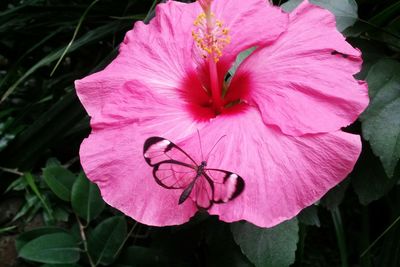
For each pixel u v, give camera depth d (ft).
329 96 1.03
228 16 1.21
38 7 1.69
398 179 1.31
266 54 1.15
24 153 1.54
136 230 1.51
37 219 1.49
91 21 1.74
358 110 1.01
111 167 1.02
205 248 1.44
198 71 1.22
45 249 1.32
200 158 1.01
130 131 1.05
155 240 1.42
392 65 1.22
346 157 0.97
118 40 1.72
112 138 1.05
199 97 1.17
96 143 1.05
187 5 1.25
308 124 1.00
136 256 1.39
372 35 1.34
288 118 1.02
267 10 1.18
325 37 1.11
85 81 1.14
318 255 1.56
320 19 1.14
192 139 1.03
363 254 1.33
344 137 0.98
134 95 1.09
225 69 1.19
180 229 1.34
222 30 1.15
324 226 1.59
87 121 1.58
